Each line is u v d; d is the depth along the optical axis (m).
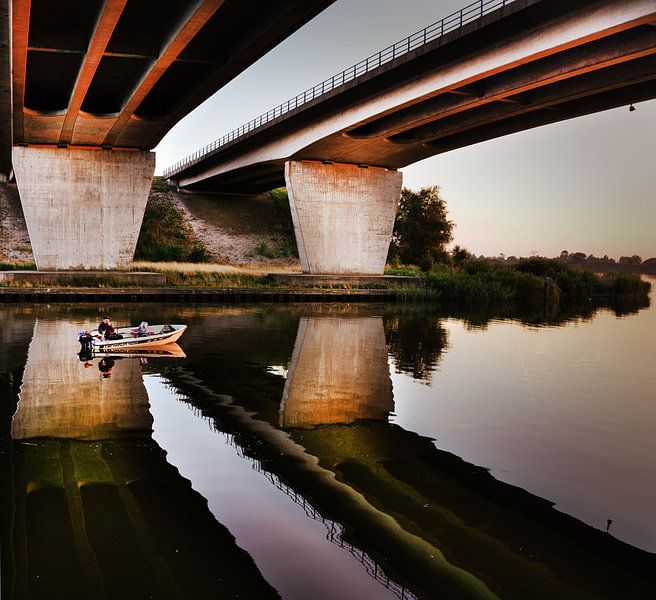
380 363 20.34
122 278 44.84
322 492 9.43
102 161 46.47
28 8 21.02
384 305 44.84
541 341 26.59
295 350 22.23
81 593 6.71
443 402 15.19
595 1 25.11
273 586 6.94
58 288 39.56
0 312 32.06
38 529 8.11
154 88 37.34
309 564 7.41
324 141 45.97
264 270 65.12
